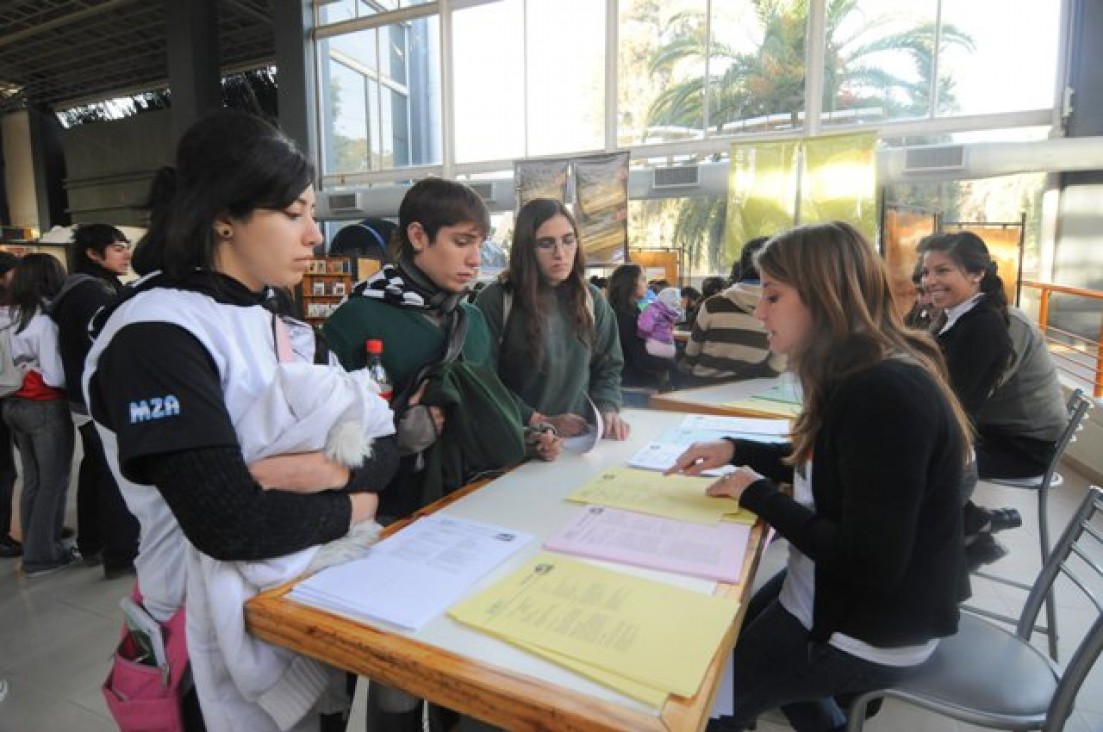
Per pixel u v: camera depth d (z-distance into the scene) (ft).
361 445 2.73
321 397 2.63
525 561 2.81
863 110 21.29
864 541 2.85
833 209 19.34
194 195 2.50
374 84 28.81
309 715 2.98
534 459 4.40
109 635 6.70
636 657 2.07
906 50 20.53
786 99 22.17
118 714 2.90
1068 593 7.36
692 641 2.17
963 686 3.53
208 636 2.60
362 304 4.09
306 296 24.71
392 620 2.31
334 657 2.29
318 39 29.35
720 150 23.30
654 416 5.83
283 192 2.56
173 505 2.28
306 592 2.52
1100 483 11.21
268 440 2.52
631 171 22.31
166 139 42.55
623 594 2.49
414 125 28.35
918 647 3.31
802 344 3.32
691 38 23.13
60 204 49.29
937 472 2.99
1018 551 8.61
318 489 2.64
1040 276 19.19
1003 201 19.62
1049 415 7.05
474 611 2.36
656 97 23.99
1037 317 18.54
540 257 5.23
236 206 2.52
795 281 3.21
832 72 21.49
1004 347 6.63
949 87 20.21
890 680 3.36
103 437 2.68
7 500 8.74
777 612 3.75
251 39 36.35
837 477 3.09
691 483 3.87
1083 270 18.22
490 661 2.09
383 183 28.89
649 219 27.17
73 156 47.14
